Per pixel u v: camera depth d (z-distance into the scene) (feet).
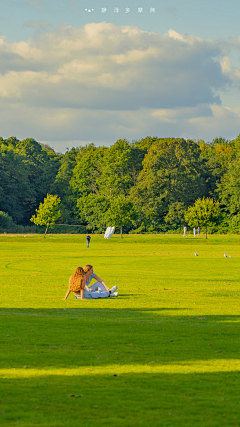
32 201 400.06
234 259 130.31
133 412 20.01
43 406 20.67
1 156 388.37
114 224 267.18
